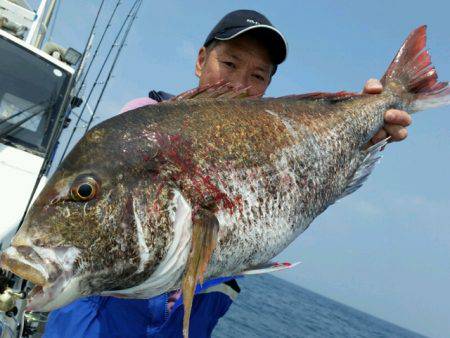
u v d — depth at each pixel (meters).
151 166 0.53
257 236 0.60
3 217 1.19
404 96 0.93
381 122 0.87
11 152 1.36
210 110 0.60
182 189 0.54
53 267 0.47
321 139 0.73
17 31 1.66
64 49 1.63
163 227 0.52
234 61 0.78
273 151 0.64
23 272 0.46
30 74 1.47
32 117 1.43
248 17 0.77
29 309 0.46
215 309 0.79
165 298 0.71
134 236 0.51
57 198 0.49
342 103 0.81
